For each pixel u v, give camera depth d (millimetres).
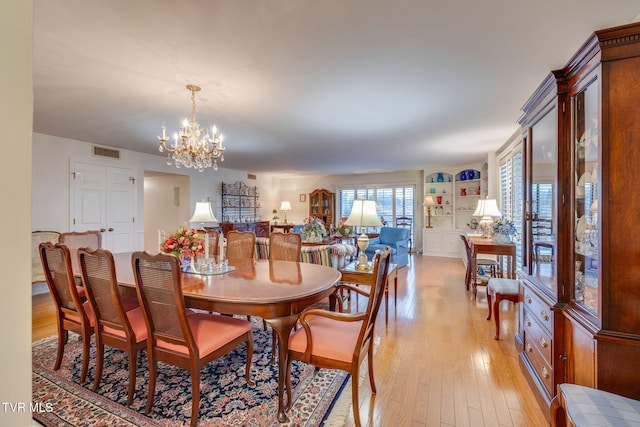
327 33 1844
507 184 4922
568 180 1743
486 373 2230
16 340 463
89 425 1687
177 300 1606
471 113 3395
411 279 5219
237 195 8172
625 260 1354
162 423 1702
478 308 3703
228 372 2248
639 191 1332
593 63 1471
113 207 5211
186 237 2500
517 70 2357
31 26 479
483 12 1659
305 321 1720
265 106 3123
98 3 1546
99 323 1974
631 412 1175
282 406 1714
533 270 2225
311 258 3434
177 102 2996
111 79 2457
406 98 2930
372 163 7086
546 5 1604
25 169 469
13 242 458
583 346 1515
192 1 1535
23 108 469
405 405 1869
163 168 6156
